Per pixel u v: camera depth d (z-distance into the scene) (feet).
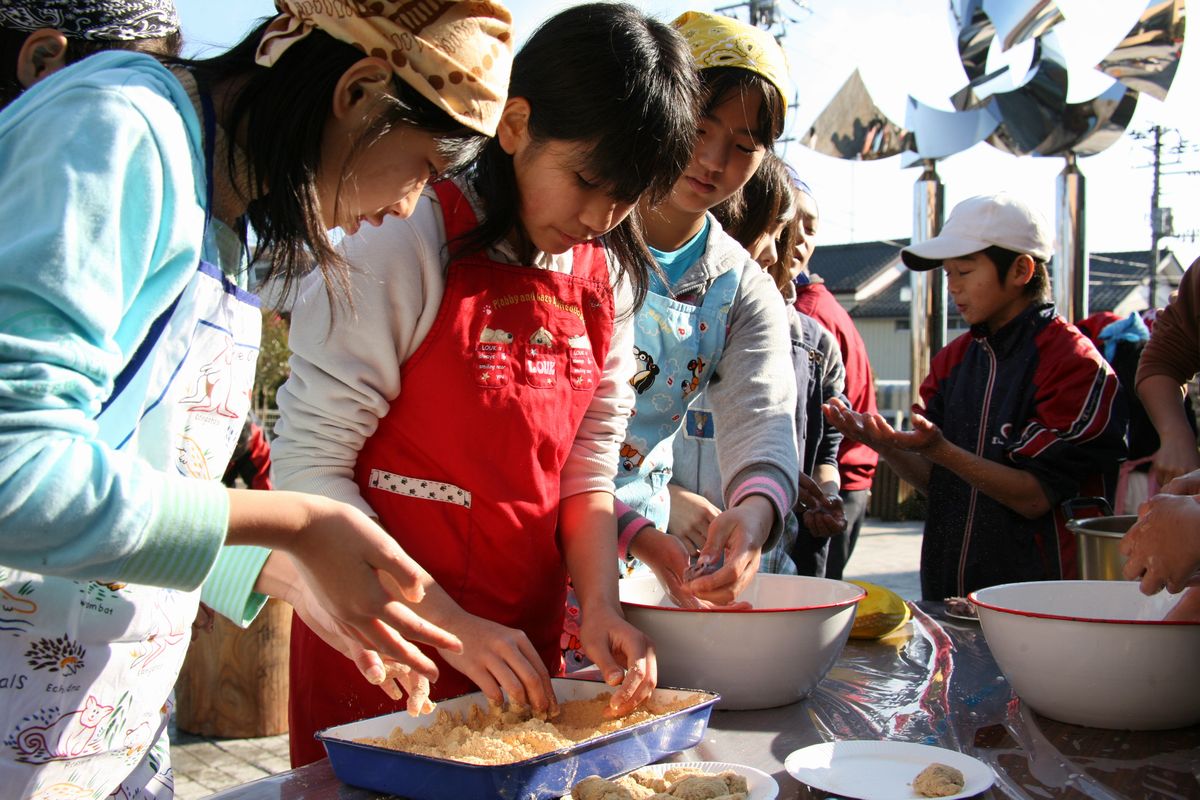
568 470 4.95
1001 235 9.00
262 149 3.11
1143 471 17.60
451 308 4.33
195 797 10.39
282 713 12.59
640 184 4.08
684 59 4.23
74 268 2.52
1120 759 3.78
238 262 3.48
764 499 5.43
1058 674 4.12
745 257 6.45
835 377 11.21
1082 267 20.01
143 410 3.13
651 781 3.42
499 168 4.30
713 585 4.77
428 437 4.37
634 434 6.03
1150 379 9.09
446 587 4.42
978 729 4.17
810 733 4.13
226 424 3.51
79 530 2.51
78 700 3.22
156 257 2.83
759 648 4.34
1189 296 8.93
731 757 3.84
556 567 4.73
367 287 4.20
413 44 3.05
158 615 3.43
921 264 10.32
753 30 5.83
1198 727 4.19
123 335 2.87
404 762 3.24
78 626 3.18
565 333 4.62
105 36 3.35
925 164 21.81
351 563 3.03
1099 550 6.21
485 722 3.88
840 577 12.71
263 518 2.85
